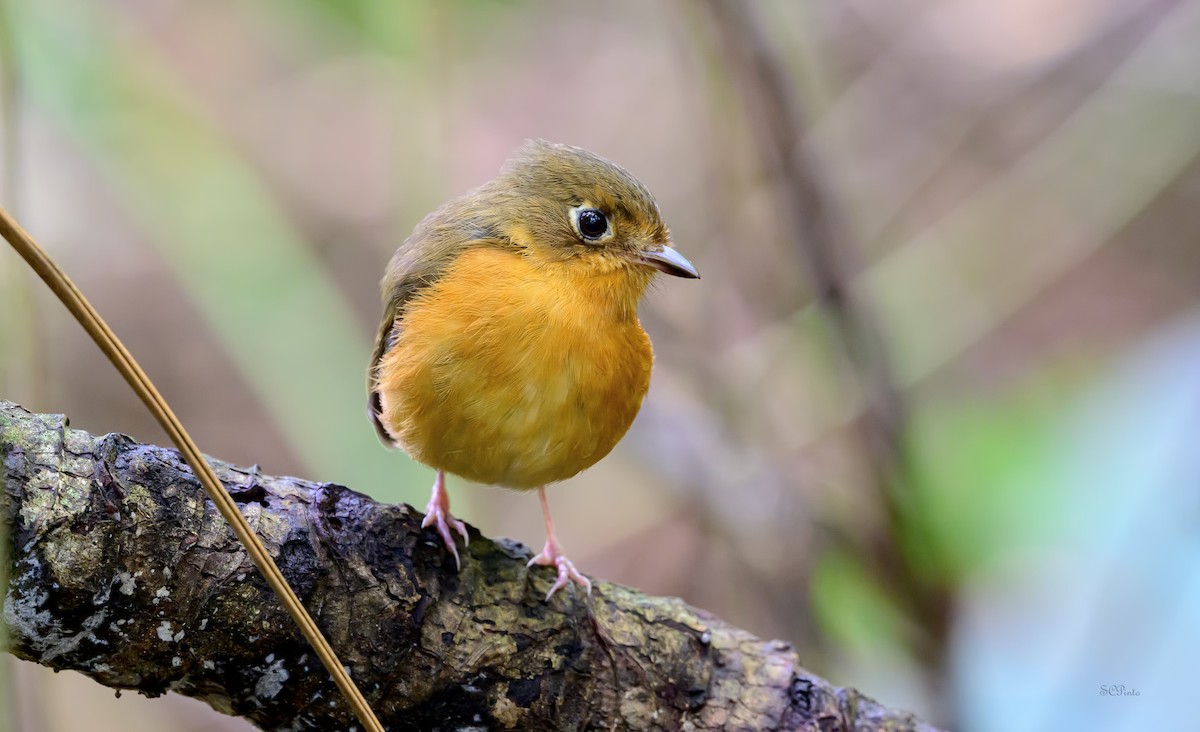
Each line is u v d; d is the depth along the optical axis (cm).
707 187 1402
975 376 1495
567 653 627
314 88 1575
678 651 651
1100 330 1538
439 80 1067
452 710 605
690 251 1452
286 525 566
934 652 1126
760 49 1153
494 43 1638
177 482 542
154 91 1216
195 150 1206
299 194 1536
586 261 736
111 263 1492
